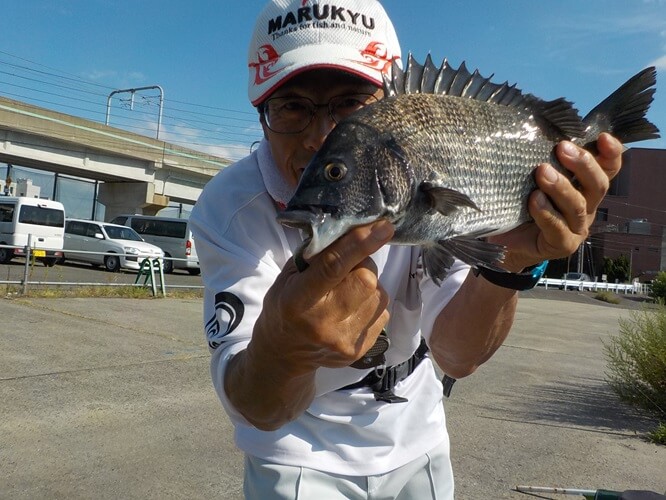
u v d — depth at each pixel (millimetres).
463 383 2590
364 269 465
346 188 510
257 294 641
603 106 690
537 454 1747
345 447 691
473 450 1744
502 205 612
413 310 725
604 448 1850
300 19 607
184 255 8305
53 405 1879
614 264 24031
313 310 452
